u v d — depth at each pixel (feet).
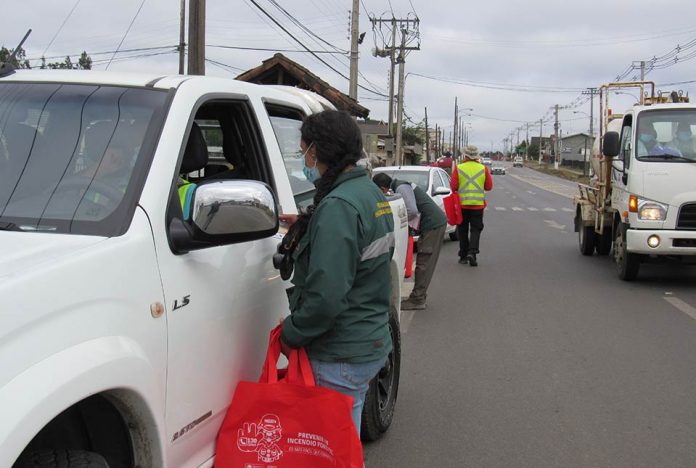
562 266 39.50
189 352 8.25
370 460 13.91
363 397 10.32
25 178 8.39
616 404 17.11
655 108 32.81
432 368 20.04
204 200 8.12
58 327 6.35
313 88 51.24
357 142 9.61
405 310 27.81
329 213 8.96
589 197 42.14
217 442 9.10
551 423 15.90
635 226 31.63
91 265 6.90
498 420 16.08
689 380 18.93
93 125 8.82
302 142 9.76
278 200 11.37
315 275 8.83
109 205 7.91
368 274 9.58
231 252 9.37
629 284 33.71
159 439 7.63
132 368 7.05
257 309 10.03
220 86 10.39
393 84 132.87
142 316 7.39
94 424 7.59
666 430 15.48
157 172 8.23
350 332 9.59
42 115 9.07
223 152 12.96
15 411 5.66
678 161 31.09
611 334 23.91
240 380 9.59
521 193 140.77
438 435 15.20
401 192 26.37
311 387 8.87
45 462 6.68
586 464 13.78
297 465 8.95
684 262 32.53
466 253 40.27
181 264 8.18
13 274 6.29
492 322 25.70
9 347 5.86
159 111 8.90
